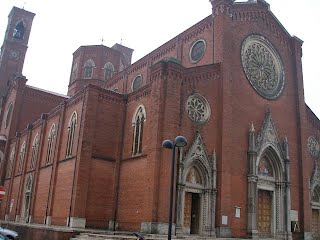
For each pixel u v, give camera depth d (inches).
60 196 1453.0
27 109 2453.2
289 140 1658.5
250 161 1423.5
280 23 1754.4
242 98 1489.9
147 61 1947.6
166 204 1171.9
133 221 1256.2
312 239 1609.3
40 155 1844.2
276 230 1483.8
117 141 1438.2
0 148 2444.6
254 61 1595.7
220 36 1459.2
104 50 2659.9
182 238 1127.0
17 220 1979.6
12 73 2886.3
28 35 3034.0
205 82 1385.3
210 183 1301.7
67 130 1547.7
